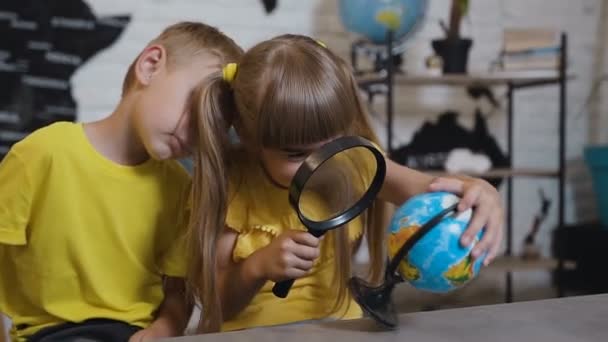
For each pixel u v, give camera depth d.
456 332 0.62
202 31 1.04
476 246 0.65
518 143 2.34
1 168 0.99
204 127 0.88
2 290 1.04
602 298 0.75
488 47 2.28
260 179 1.00
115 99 1.91
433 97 2.22
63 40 1.85
